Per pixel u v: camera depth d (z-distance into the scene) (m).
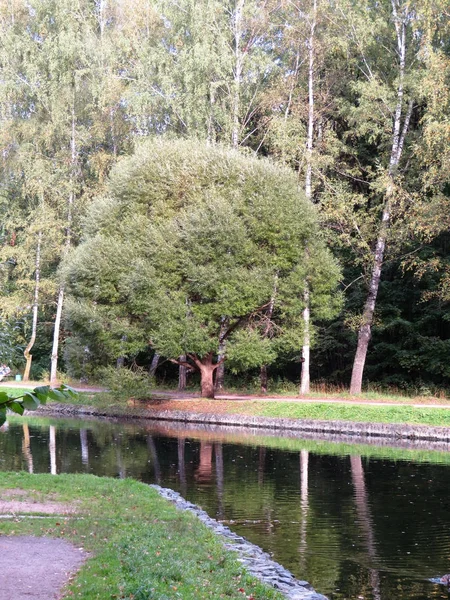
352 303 42.66
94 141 49.28
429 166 36.25
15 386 44.59
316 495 17.58
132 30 47.94
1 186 49.59
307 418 31.52
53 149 49.88
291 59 42.12
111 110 47.00
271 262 34.91
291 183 36.03
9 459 22.92
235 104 40.09
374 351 45.06
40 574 8.80
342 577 11.41
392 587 10.98
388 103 36.72
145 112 43.44
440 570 11.80
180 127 44.19
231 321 36.28
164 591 8.01
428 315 41.75
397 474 20.55
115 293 35.06
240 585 8.99
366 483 19.14
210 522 13.61
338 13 38.12
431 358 40.72
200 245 34.09
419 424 28.80
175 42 44.00
